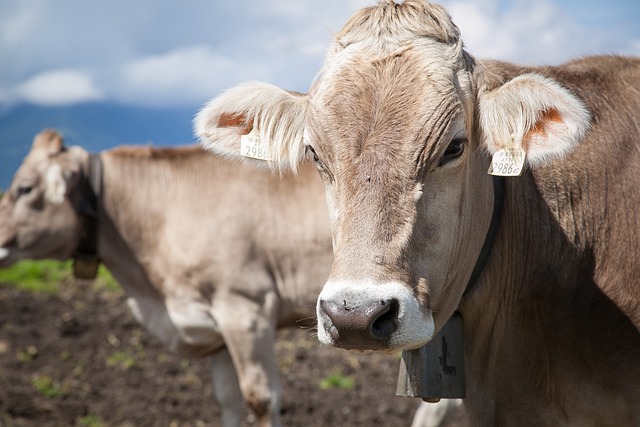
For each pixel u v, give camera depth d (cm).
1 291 1509
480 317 505
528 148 446
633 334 479
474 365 515
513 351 502
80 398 1042
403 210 407
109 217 914
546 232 500
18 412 990
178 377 1123
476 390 516
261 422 861
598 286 488
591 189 501
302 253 871
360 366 1166
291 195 876
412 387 502
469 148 439
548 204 502
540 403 502
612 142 506
